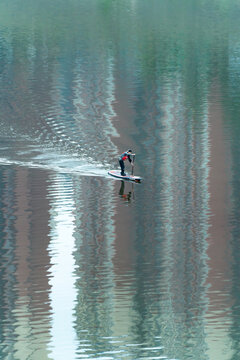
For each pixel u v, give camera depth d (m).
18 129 170.75
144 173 139.62
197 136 165.00
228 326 84.44
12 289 92.50
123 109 190.50
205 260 101.12
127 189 130.50
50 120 179.25
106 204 122.88
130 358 77.75
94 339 81.94
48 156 150.00
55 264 100.06
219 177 136.38
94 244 106.31
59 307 88.62
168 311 87.69
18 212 118.62
